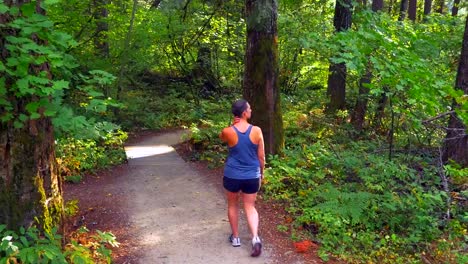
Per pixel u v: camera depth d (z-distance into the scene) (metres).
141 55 14.18
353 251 5.14
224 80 17.66
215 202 6.58
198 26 15.00
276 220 5.88
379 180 6.95
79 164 8.27
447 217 6.06
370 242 5.30
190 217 5.96
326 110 14.13
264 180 7.09
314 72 16.38
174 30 14.44
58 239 4.12
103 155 9.00
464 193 6.45
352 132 11.30
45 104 3.62
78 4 11.81
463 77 7.97
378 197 6.16
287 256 4.86
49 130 4.12
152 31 14.07
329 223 5.57
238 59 15.88
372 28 8.66
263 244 5.12
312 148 8.27
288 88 16.41
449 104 7.45
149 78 18.59
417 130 8.48
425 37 9.70
